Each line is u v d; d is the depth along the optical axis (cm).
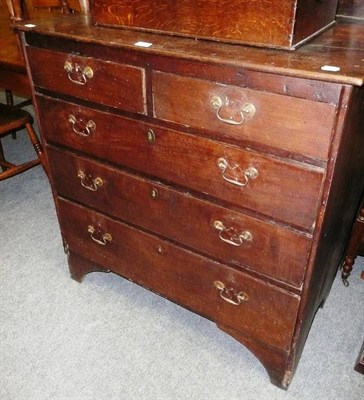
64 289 159
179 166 105
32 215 201
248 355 134
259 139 89
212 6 92
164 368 130
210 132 95
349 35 102
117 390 124
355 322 144
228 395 122
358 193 128
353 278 163
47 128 128
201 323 145
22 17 149
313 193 88
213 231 109
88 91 109
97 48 101
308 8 90
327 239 104
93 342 138
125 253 137
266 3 86
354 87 76
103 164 122
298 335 111
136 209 123
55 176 138
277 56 86
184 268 123
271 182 93
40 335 140
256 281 109
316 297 119
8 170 195
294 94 81
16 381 126
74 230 147
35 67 117
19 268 169
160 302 153
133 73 98
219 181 100
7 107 192
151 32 103
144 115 103
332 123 79
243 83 85
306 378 126
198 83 91
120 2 104
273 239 100
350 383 124
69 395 123
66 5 175
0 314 148
